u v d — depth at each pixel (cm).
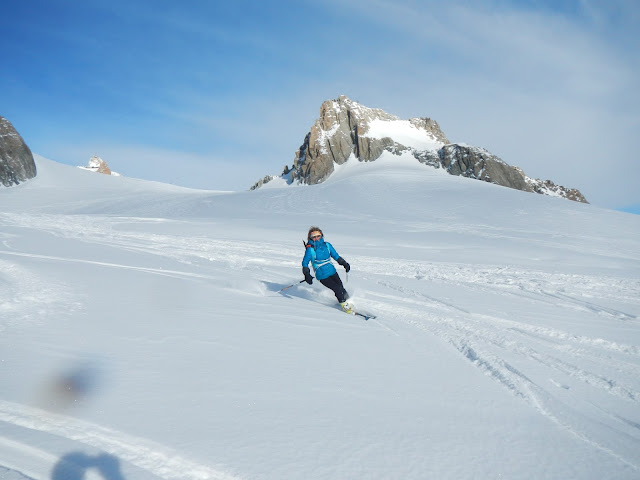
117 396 267
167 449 212
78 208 4722
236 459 208
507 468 221
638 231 2920
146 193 6469
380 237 2327
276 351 381
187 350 364
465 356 418
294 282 816
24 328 395
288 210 3906
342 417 263
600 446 254
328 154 14112
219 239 1844
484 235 2542
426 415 276
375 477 202
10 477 182
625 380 372
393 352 410
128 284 642
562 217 3394
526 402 312
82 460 199
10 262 759
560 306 738
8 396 258
